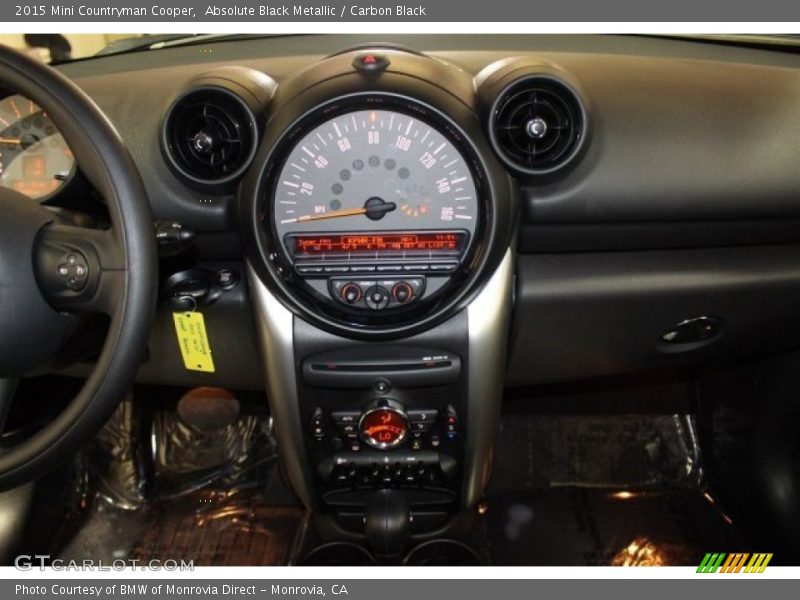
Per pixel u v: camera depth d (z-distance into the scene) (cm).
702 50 137
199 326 131
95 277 92
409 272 117
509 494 185
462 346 120
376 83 109
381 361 121
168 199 119
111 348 91
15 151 118
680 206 120
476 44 140
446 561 151
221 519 181
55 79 89
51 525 171
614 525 176
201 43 145
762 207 122
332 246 117
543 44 139
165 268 125
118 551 173
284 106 113
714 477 182
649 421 193
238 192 117
